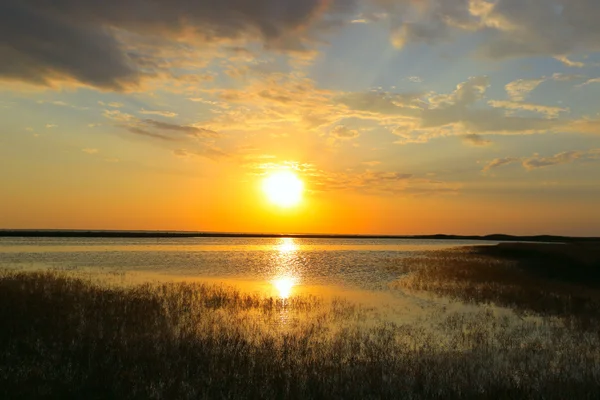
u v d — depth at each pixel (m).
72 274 38.19
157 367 12.20
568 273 38.81
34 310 18.34
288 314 21.72
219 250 98.69
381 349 15.09
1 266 44.84
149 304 21.83
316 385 11.33
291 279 38.88
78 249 84.50
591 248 54.50
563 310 23.00
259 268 50.16
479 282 34.97
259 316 21.05
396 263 57.06
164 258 64.38
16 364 12.12
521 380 12.00
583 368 13.18
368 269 48.94
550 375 12.47
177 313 20.55
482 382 11.80
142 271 43.53
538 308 23.53
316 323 19.64
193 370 12.19
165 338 15.51
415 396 10.77
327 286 33.62
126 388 10.72
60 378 11.21
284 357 13.71
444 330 18.42
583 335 17.64
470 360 13.94
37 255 64.50
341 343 15.93
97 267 46.25
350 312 22.41
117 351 13.50
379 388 11.26
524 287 31.72
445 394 10.85
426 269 46.78
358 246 150.88
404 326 19.14
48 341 14.34
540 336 17.44
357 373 12.30
